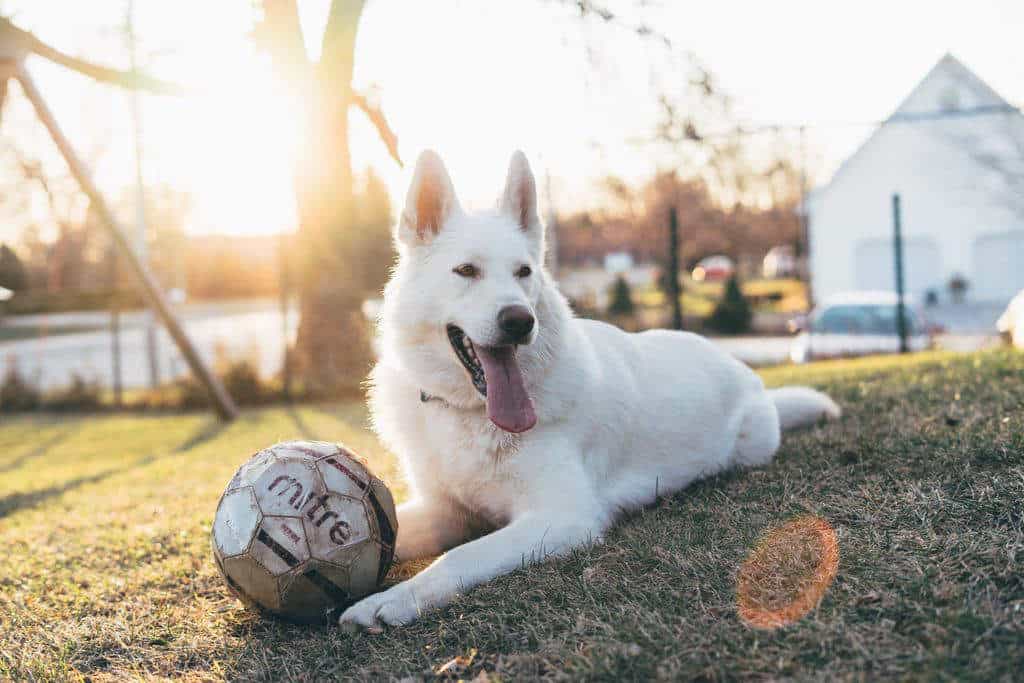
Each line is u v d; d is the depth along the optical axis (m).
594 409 3.72
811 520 3.26
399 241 3.83
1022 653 2.12
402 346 3.66
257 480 3.07
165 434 11.09
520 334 3.28
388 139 11.47
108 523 5.23
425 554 3.83
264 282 39.94
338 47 11.20
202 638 3.11
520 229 3.79
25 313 19.45
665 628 2.49
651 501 4.08
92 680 2.82
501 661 2.52
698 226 23.27
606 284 26.92
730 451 4.53
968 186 28.39
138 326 35.62
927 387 5.91
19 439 12.06
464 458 3.54
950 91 30.70
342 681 2.62
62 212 19.50
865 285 32.81
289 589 3.00
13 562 4.40
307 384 13.44
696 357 4.64
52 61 10.38
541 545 3.26
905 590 2.53
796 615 2.48
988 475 3.38
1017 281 31.94
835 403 5.80
